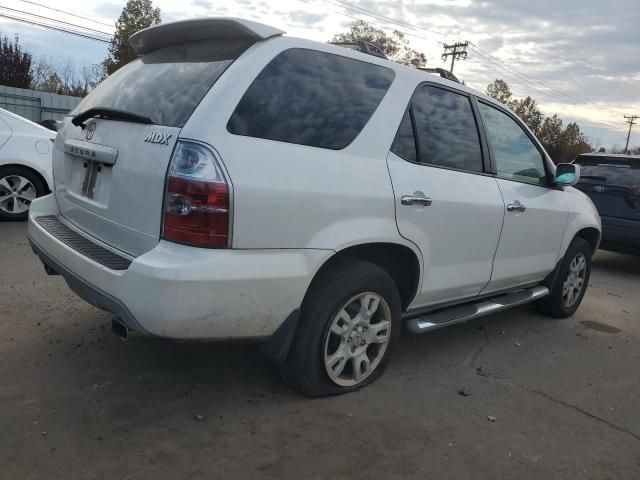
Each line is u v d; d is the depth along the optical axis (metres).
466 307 4.09
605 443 3.09
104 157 2.97
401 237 3.24
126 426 2.84
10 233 6.71
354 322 3.22
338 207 2.90
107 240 3.02
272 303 2.72
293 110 2.85
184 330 2.52
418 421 3.13
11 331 3.86
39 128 7.63
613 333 5.12
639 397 3.74
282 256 2.72
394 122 3.30
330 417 3.07
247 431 2.88
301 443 2.81
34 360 3.46
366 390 3.43
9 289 4.67
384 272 3.27
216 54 2.93
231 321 2.62
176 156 2.56
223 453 2.68
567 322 5.34
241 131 2.64
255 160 2.62
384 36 42.09
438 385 3.62
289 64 2.92
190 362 3.59
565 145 53.22
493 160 4.08
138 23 30.75
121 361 3.53
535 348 4.52
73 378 3.28
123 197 2.83
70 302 4.47
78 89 33.03
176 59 3.14
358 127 3.11
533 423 3.25
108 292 2.64
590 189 8.16
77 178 3.38
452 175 3.63
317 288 3.02
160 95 2.92
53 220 3.60
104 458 2.57
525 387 3.74
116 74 3.59
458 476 2.66
